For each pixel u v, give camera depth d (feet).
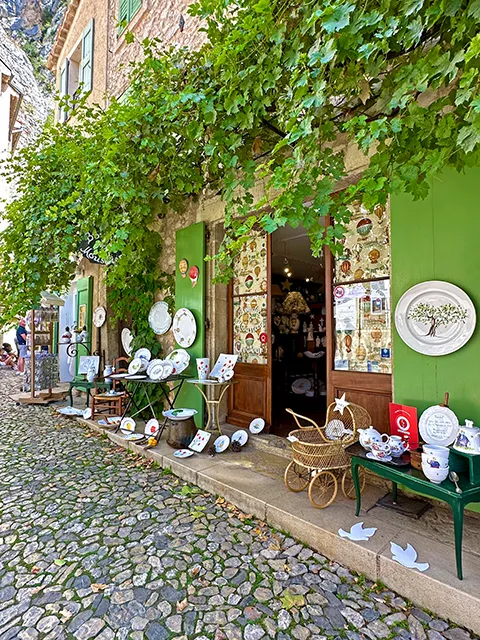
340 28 4.18
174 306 13.98
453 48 4.76
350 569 5.57
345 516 6.45
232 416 12.26
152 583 5.30
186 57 9.06
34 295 15.03
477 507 6.32
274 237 14.53
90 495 8.09
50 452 10.87
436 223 6.82
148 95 9.40
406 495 7.25
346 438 7.07
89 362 16.66
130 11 16.92
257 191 10.53
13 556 5.97
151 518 7.11
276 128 8.27
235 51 6.13
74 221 12.85
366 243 8.72
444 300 6.69
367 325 8.65
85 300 20.24
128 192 9.37
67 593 5.12
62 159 13.80
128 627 4.54
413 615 4.69
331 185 5.00
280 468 8.84
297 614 4.71
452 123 4.47
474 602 4.41
